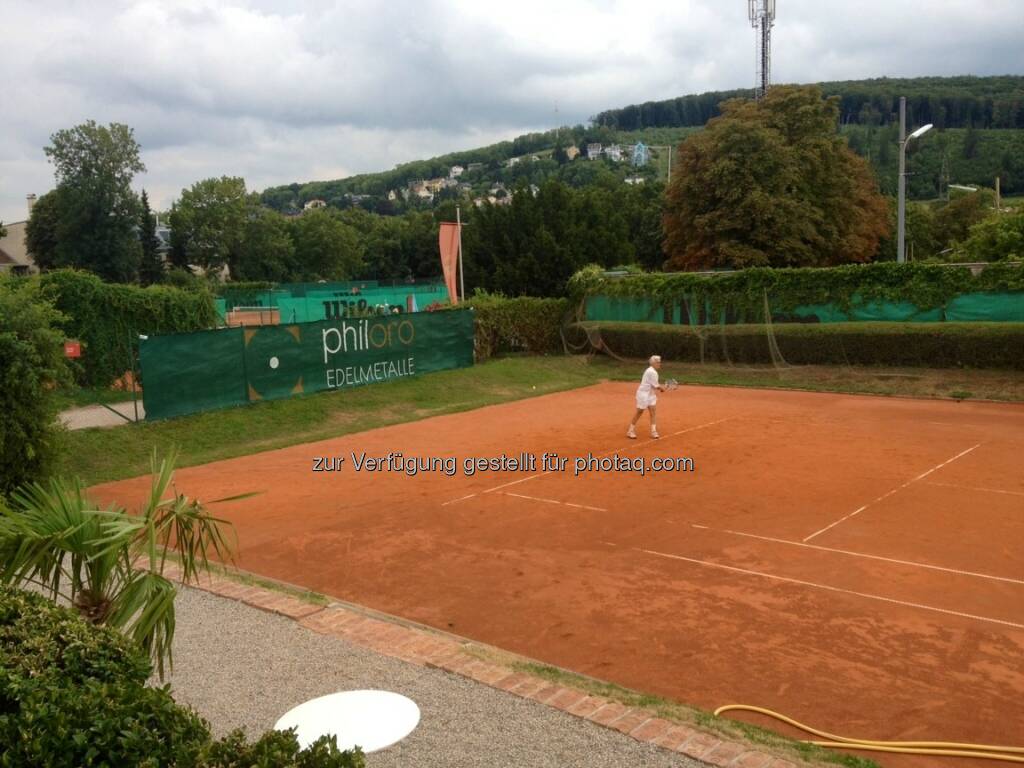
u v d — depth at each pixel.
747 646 7.45
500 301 32.09
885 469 14.46
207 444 17.83
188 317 25.55
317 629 7.49
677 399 24.39
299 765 3.23
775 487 13.27
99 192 66.00
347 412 21.50
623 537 10.80
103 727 3.34
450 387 25.23
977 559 9.72
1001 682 6.70
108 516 5.63
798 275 28.00
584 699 6.04
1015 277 24.34
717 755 5.24
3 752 3.28
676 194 44.56
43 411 13.37
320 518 12.03
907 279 26.14
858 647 7.39
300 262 84.06
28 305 13.36
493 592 8.95
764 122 44.25
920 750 5.65
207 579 8.97
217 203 76.69
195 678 6.47
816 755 5.41
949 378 24.55
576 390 26.78
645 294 31.44
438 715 5.79
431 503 12.70
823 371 26.91
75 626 4.25
